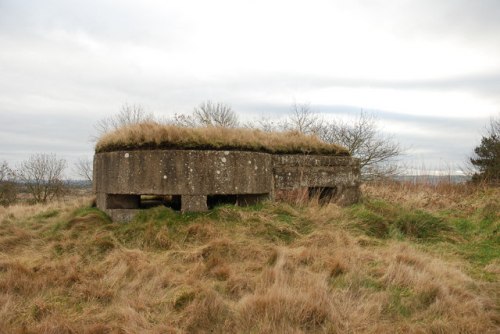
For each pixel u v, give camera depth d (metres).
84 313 4.40
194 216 7.16
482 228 8.30
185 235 6.71
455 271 5.49
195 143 7.34
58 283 5.15
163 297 4.66
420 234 7.72
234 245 6.28
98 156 8.07
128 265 5.63
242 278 5.14
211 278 5.34
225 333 3.93
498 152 21.41
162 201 9.09
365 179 19.16
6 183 23.83
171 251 6.21
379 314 4.22
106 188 7.66
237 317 4.16
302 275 5.13
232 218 7.18
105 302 4.72
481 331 3.98
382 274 5.32
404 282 5.04
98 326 4.01
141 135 7.42
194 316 4.14
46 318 4.21
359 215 7.84
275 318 4.02
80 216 7.52
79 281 5.24
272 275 5.08
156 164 7.22
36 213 9.29
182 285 4.97
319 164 8.68
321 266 5.56
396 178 16.86
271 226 7.01
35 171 26.69
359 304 4.37
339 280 5.05
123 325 4.03
